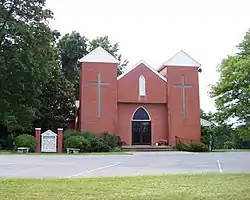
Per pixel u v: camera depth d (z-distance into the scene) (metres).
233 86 38.22
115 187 10.20
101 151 34.72
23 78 35.84
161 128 40.22
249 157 25.55
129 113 40.03
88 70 39.06
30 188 9.96
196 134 39.72
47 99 42.47
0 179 11.91
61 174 14.37
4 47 35.44
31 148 32.75
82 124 38.19
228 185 10.59
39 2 37.97
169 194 9.12
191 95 40.28
